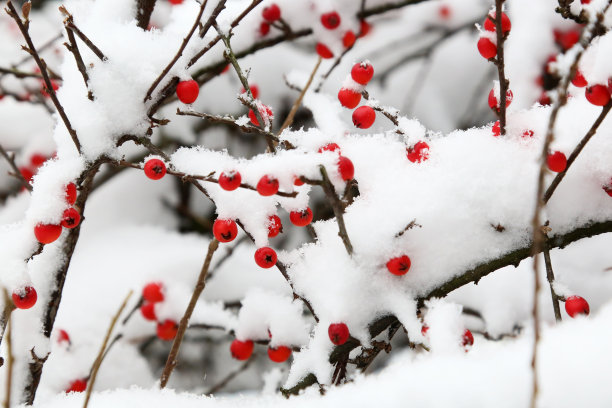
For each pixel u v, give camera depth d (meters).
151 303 0.91
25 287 0.74
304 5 0.84
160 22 0.96
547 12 0.88
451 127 1.04
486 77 1.05
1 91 0.96
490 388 0.68
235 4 0.83
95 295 0.93
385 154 0.77
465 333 0.73
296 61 1.01
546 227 0.73
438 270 0.75
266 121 0.77
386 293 0.75
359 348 0.79
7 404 0.70
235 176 0.73
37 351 0.77
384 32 1.08
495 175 0.75
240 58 0.84
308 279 0.76
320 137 0.76
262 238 0.75
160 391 0.74
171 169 0.75
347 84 0.77
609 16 0.74
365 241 0.75
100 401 0.73
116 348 0.92
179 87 0.77
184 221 1.07
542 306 0.88
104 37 0.77
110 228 1.01
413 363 0.71
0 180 1.05
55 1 1.18
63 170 0.75
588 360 0.68
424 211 0.75
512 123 0.76
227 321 0.91
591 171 0.75
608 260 0.89
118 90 0.76
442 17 1.07
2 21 1.17
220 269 0.94
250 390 1.02
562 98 0.69
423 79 1.03
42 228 0.74
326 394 0.71
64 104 0.77
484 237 0.75
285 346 0.78
